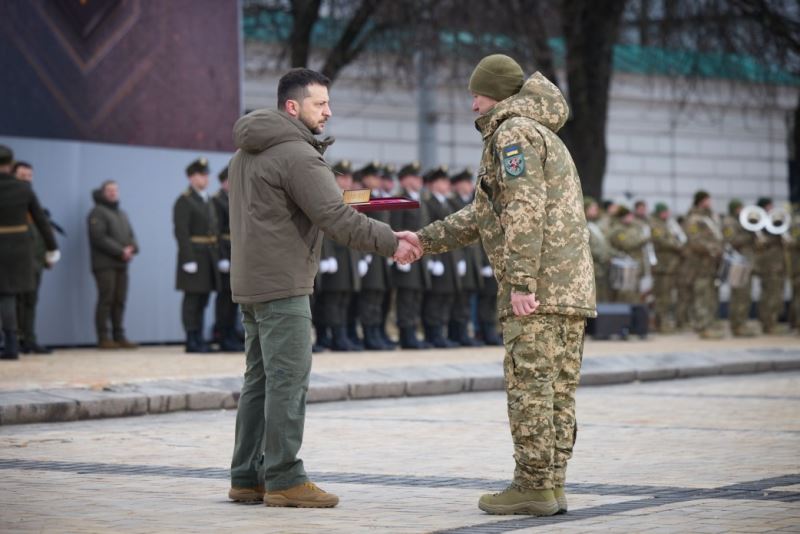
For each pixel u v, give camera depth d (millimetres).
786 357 22000
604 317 26234
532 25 29688
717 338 27281
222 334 20969
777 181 43562
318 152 8484
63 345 21750
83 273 21891
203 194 20781
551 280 7812
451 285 22781
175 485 9148
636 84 40875
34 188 21250
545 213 7809
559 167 7863
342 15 30984
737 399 15945
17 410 12875
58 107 21281
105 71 21766
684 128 41969
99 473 9703
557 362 7938
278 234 8289
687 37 31000
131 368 16906
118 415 13719
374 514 7934
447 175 22375
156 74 22328
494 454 10922
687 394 16781
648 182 41375
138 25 22094
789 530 7180
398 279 22234
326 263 21047
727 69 33219
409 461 10500
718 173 42531
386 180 22375
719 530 7191
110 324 22641
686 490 8828
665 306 29922
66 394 13742
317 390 15484
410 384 16578
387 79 34531
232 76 23125
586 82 30984
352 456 10812
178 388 14648
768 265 29219
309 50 31875
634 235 28641
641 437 12062
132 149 22234
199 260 20547
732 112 42688
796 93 43094
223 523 7586
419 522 7605
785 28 30969
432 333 23031
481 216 8016
